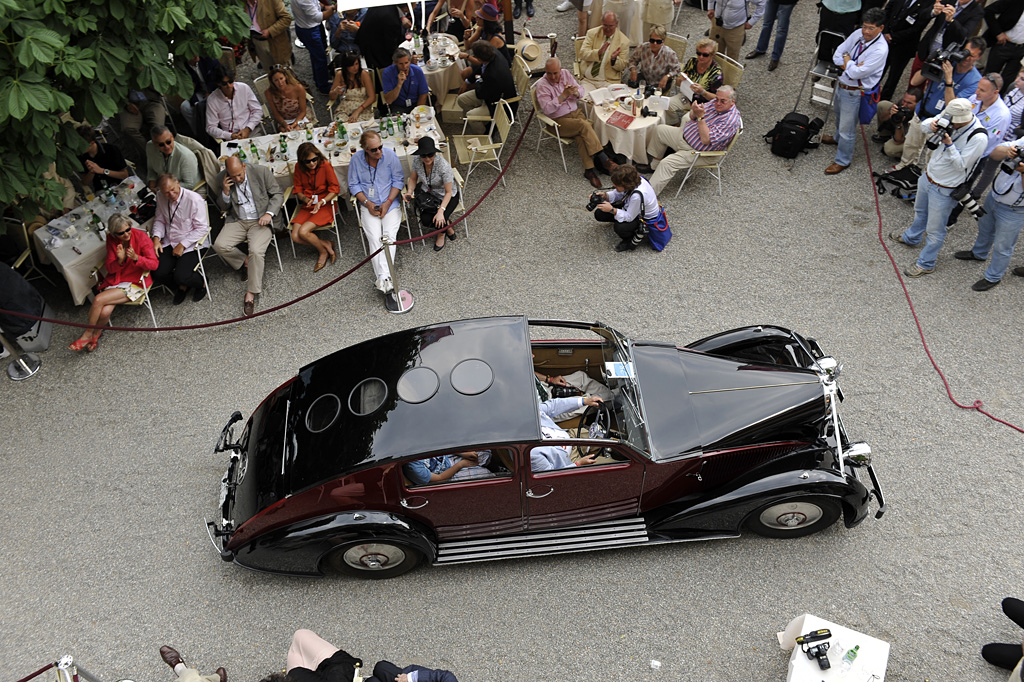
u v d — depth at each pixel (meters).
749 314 7.45
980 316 7.19
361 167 8.12
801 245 8.19
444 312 7.79
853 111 8.55
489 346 5.40
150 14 6.60
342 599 5.52
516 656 5.12
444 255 8.51
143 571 5.79
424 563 5.65
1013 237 6.98
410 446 4.91
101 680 5.14
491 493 5.15
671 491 5.44
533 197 9.27
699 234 8.47
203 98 10.16
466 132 10.56
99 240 7.79
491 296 7.93
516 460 4.99
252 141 8.88
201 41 7.34
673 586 5.41
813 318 7.34
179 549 5.91
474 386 5.14
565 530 5.58
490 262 8.36
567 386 6.03
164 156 8.42
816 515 5.35
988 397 6.48
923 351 6.92
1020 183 6.57
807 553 5.53
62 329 7.96
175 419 6.92
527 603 5.39
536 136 10.32
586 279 8.03
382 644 5.25
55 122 6.27
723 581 5.41
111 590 5.68
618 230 8.09
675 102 9.60
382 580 5.61
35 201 6.85
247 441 5.77
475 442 4.88
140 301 7.71
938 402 6.48
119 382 7.33
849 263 7.91
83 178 8.76
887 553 5.49
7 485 6.48
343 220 9.13
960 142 6.74
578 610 5.32
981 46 7.73
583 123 9.07
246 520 5.25
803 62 11.14
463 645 5.20
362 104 9.73
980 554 5.43
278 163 8.56
